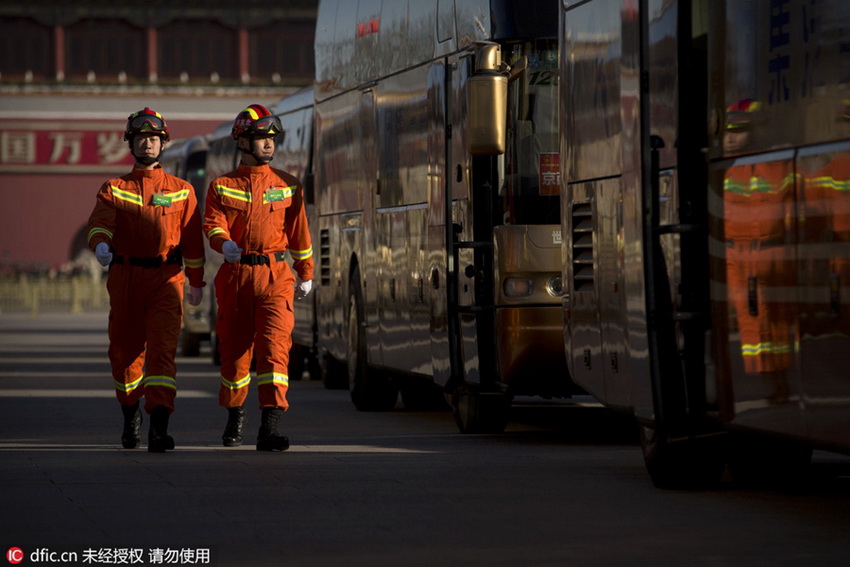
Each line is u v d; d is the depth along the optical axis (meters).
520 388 31.27
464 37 32.31
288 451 29.64
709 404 22.56
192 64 177.88
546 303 31.06
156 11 176.75
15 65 176.62
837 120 18.92
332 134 44.59
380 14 38.91
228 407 30.33
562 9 27.95
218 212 28.98
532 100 31.27
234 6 176.75
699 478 24.08
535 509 22.19
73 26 177.00
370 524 20.86
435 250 33.59
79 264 176.88
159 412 29.25
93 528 20.55
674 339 23.16
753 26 21.06
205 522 21.02
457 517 21.44
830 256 18.98
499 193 31.47
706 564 17.98
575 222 27.03
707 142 22.55
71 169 175.25
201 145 77.06
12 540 19.69
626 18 24.39
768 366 20.56
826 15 19.20
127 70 177.62
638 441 31.91
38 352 73.00
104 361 64.81
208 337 73.00
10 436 32.66
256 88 175.50
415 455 29.02
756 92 20.97
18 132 175.12
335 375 48.75
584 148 26.55
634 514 21.72
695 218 22.77
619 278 24.84
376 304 38.69
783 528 20.50
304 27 178.50
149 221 28.86
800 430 19.84
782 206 20.11
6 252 175.12
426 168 34.44
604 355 25.59
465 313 32.22
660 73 23.30
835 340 18.91
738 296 21.36
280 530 20.39
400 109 36.72
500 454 29.27
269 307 29.34
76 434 33.12
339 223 43.47
